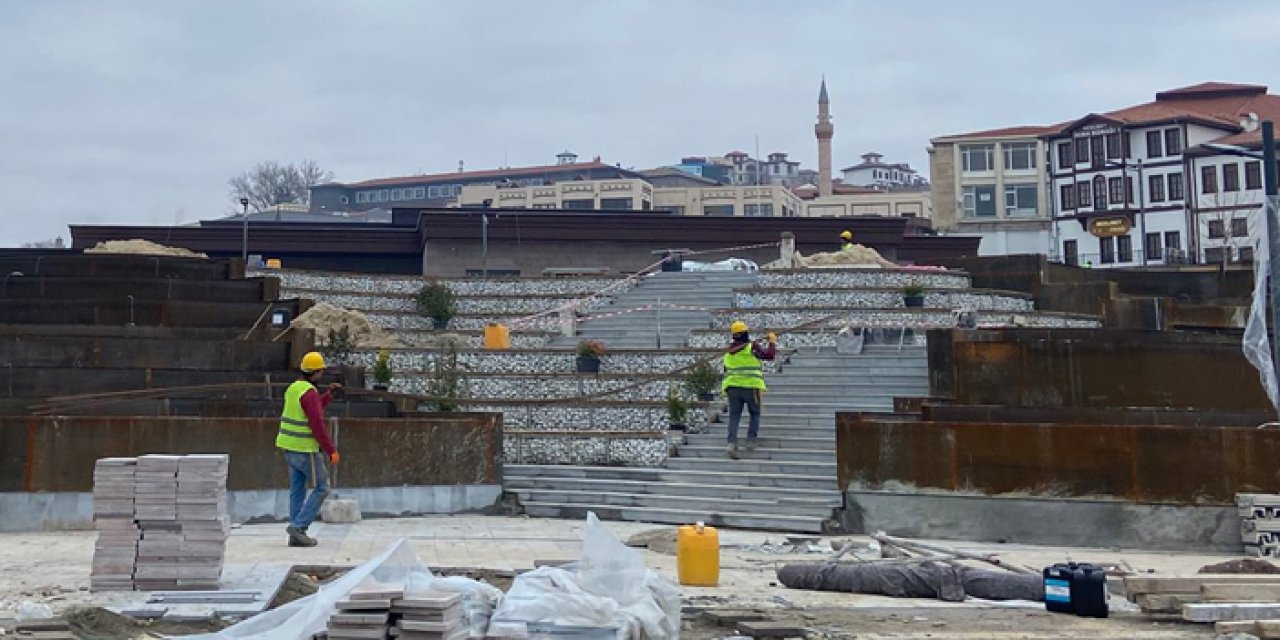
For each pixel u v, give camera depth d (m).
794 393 22.41
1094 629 10.31
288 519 17.64
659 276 33.00
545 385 23.64
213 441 17.34
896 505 17.28
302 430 14.35
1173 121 66.62
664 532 16.59
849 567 12.29
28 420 16.64
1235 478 16.27
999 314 27.91
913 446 17.30
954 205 76.88
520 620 8.22
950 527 17.06
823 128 107.19
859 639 9.71
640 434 20.28
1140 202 68.31
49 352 20.48
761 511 17.84
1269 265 17.58
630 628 8.40
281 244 40.09
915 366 23.22
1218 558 15.51
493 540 15.53
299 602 8.63
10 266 25.48
